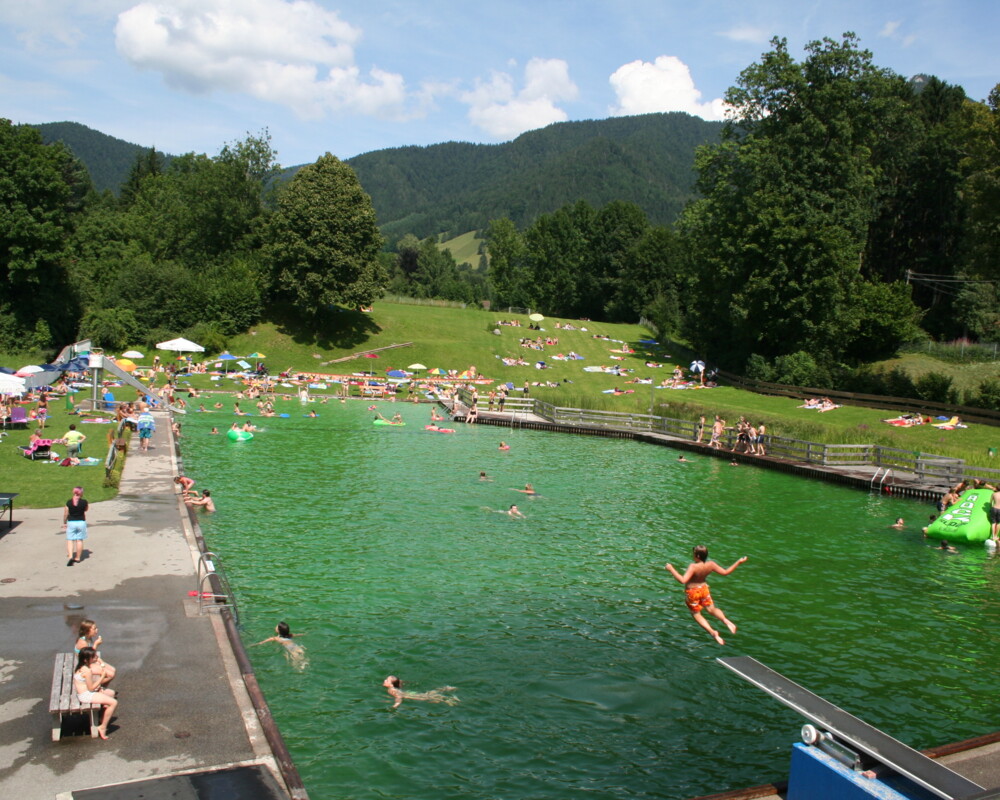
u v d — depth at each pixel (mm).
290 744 13844
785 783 11484
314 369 77062
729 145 79250
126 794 10000
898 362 71312
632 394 71750
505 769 13469
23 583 17812
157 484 29562
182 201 107125
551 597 22047
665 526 30844
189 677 13578
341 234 79625
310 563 23812
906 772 9688
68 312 78750
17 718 11945
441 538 27516
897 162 83125
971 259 62312
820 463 43750
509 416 61812
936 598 23312
